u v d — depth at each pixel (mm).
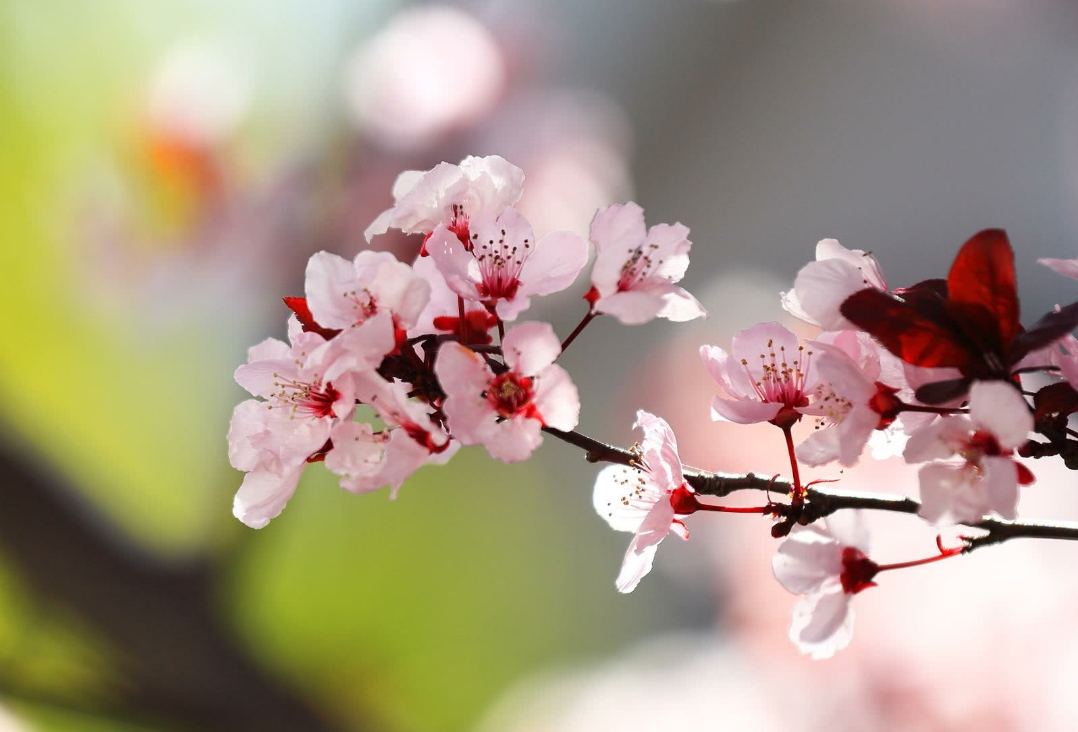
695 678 1194
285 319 1160
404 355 672
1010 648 964
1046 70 1858
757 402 683
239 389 1282
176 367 1292
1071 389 667
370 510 1361
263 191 1146
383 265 670
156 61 1241
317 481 1335
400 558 1372
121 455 1249
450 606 1380
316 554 1323
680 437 1288
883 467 1015
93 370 1259
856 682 1003
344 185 1137
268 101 1180
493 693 1359
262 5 1268
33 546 1050
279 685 1188
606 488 698
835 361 668
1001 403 650
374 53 1168
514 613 1413
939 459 658
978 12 1820
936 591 996
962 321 664
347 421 671
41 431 1210
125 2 1244
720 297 1662
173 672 1115
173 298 1161
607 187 1164
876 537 1008
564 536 1497
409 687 1332
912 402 672
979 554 1004
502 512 1467
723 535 1219
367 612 1328
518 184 684
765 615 1145
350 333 665
